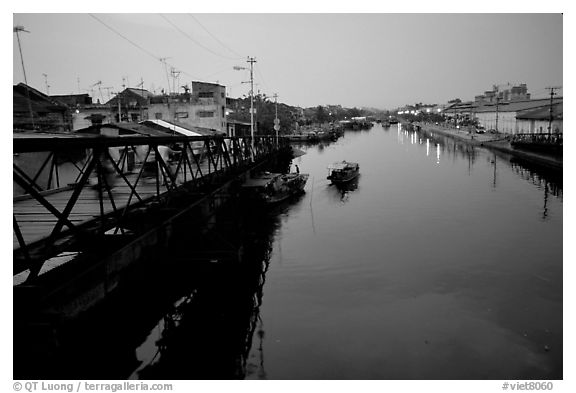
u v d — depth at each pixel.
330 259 19.84
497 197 32.72
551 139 51.81
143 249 14.20
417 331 13.48
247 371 11.55
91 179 18.67
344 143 91.56
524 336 13.06
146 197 14.73
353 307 15.11
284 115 92.38
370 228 24.92
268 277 17.88
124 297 12.71
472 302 15.33
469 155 60.66
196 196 15.33
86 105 54.41
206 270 16.66
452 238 22.66
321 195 35.19
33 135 18.52
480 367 11.61
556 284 16.66
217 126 52.50
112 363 11.58
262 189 29.88
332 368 11.65
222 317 14.39
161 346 12.84
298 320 14.29
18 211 12.80
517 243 21.61
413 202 31.59
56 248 8.75
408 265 18.91
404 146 80.44
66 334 9.44
